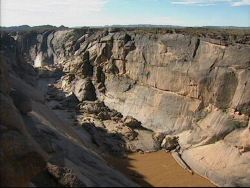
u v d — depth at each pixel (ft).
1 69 117.50
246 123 153.17
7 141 93.61
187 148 163.12
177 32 222.89
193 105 178.50
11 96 123.75
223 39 184.14
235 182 131.85
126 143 168.96
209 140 158.71
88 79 250.16
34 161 95.96
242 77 160.45
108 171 119.03
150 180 131.34
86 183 98.84
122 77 233.14
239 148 146.41
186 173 140.97
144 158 156.25
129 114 207.21
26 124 116.37
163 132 181.27
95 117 197.57
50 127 131.95
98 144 161.07
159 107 194.29
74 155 119.85
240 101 157.48
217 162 145.38
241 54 165.07
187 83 183.32
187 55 188.55
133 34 235.40
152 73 207.82
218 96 166.81
